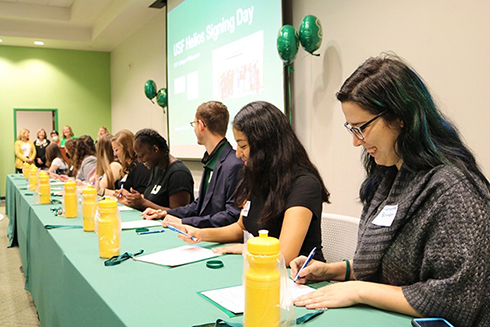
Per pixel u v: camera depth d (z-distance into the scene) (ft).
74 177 14.39
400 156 2.92
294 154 4.42
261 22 11.03
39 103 27.07
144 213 6.97
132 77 23.82
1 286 10.21
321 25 9.03
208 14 13.98
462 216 2.52
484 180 2.74
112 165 11.18
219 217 6.12
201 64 14.60
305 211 4.17
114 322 2.83
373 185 3.50
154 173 9.14
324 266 3.55
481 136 6.44
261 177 4.48
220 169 6.59
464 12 6.60
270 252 2.33
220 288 3.32
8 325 8.02
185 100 16.08
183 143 16.52
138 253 4.45
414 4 7.39
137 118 23.40
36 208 8.02
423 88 2.83
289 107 10.33
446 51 6.90
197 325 2.58
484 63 6.36
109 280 3.55
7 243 14.39
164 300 3.06
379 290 2.83
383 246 2.97
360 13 8.48
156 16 19.83
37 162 26.07
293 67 10.37
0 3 22.27
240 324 2.53
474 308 2.42
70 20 23.68
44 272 6.00
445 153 2.76
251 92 11.62
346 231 4.96
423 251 2.78
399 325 2.60
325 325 2.62
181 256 4.32
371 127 2.86
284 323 2.43
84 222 5.77
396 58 2.93
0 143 26.27
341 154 9.07
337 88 9.12
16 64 26.48
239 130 4.50
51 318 5.33
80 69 27.94
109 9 21.17
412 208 2.79
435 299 2.54
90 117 28.30
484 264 2.44
